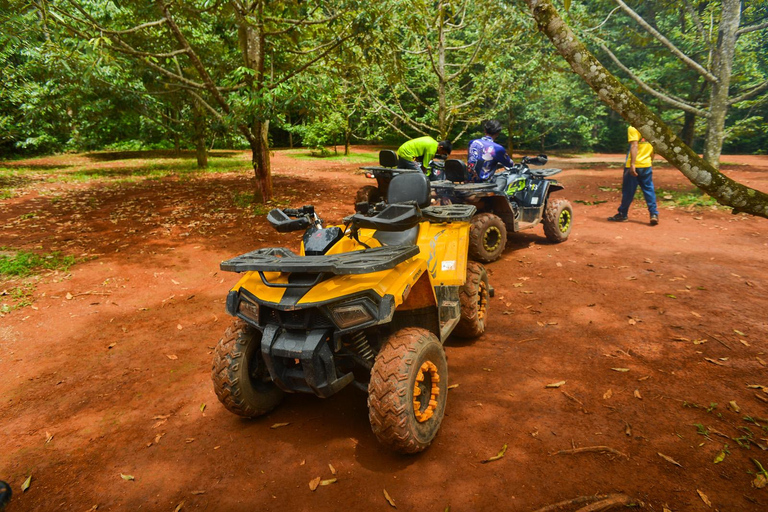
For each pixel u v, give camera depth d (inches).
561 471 103.3
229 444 121.8
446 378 121.4
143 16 404.5
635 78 426.6
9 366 167.9
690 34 634.8
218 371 122.6
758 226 313.9
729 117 946.7
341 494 101.3
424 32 419.5
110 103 490.9
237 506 99.6
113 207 438.0
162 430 129.7
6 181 609.0
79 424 134.0
